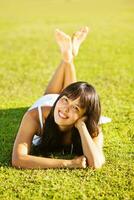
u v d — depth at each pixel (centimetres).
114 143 534
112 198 404
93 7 2458
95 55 1111
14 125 588
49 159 457
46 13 2167
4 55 1114
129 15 2011
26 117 482
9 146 518
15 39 1372
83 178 435
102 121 596
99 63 1014
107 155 498
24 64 1005
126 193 412
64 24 1723
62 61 589
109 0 2838
